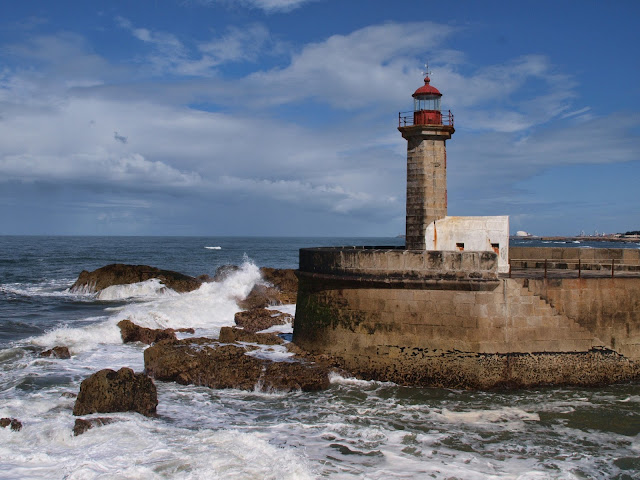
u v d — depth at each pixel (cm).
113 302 3203
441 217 1850
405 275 1420
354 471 938
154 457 955
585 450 1041
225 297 2889
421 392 1366
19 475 891
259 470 911
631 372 1430
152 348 1556
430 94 1877
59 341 1862
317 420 1191
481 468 960
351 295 1506
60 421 1109
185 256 8325
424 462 980
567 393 1348
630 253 1864
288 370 1438
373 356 1459
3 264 5938
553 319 1386
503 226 1669
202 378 1441
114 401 1170
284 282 3541
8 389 1365
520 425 1162
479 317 1362
